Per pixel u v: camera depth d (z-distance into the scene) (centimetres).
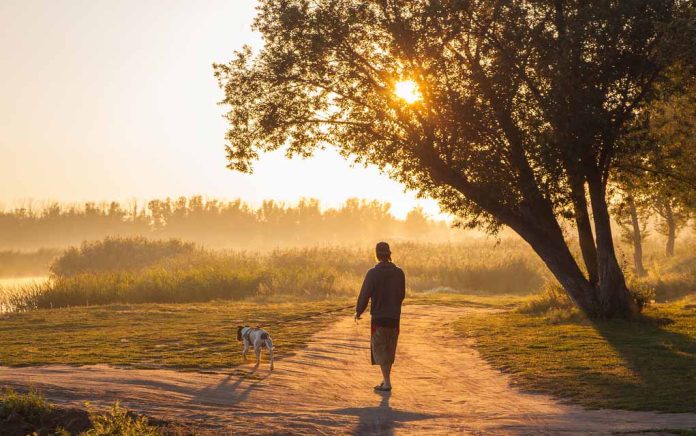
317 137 2117
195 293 3334
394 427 811
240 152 2114
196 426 787
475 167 1853
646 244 6825
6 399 806
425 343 1745
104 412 804
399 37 1866
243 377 1168
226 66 2108
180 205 18012
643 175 2225
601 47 1773
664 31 1720
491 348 1597
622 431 770
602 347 1517
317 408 935
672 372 1189
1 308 3047
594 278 2094
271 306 2789
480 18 1895
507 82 1812
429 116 1902
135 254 5544
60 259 5475
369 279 1059
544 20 1856
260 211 18550
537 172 1873
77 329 1936
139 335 1772
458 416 891
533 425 823
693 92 2006
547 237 2102
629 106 1914
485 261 4612
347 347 1622
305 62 1998
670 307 2348
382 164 2081
